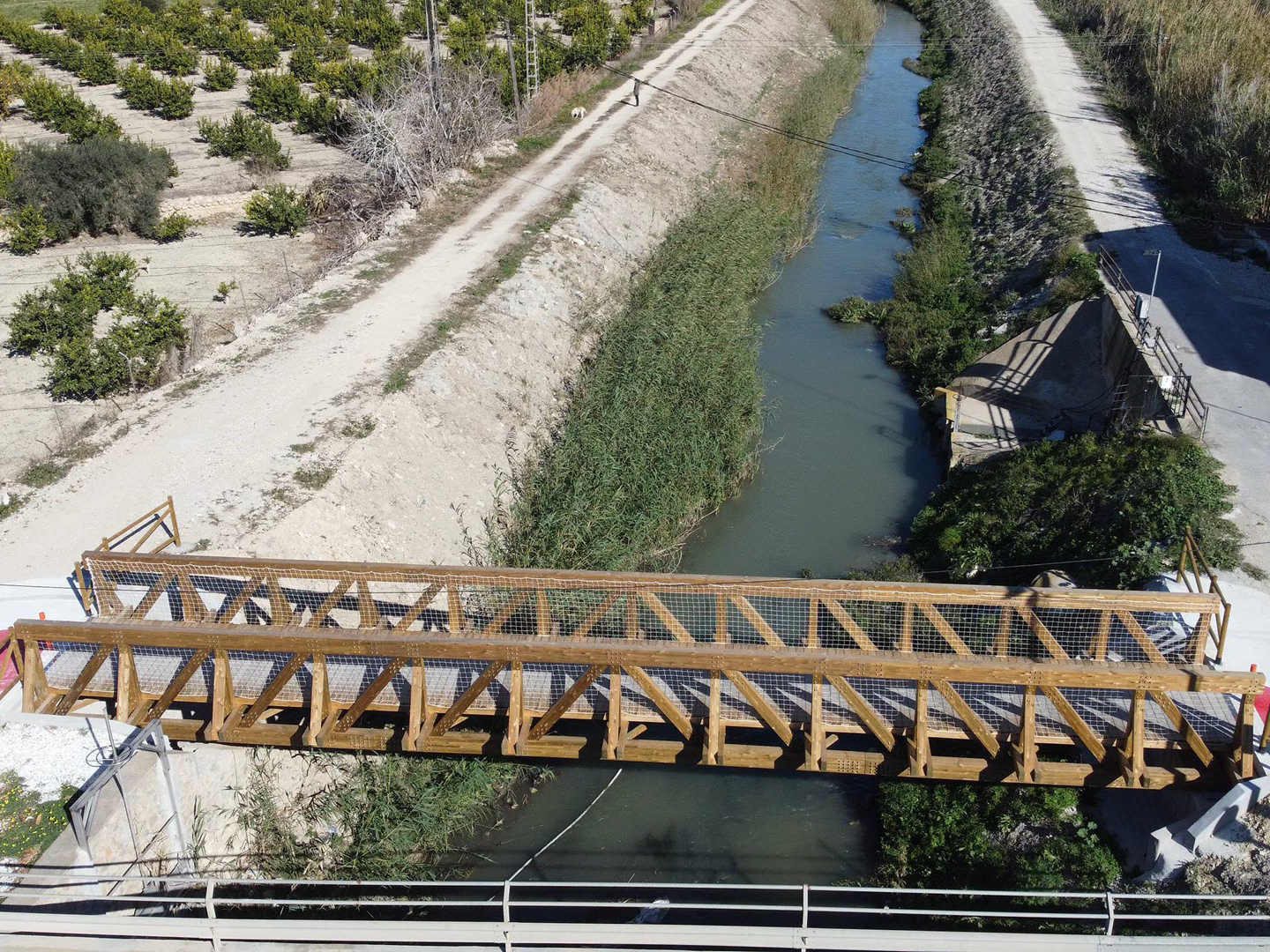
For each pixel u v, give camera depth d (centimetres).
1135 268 2489
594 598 1573
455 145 3178
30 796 1152
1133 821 1278
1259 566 1536
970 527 1869
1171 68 3603
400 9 6234
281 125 4259
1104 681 1152
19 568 1496
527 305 2397
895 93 4944
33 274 2884
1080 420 2172
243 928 953
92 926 948
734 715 1250
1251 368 2052
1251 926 1089
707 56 4641
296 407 1908
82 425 2091
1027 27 4962
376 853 1337
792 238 3247
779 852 1388
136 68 4650
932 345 2561
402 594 1568
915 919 1273
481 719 1430
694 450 2058
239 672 1313
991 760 1236
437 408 1975
